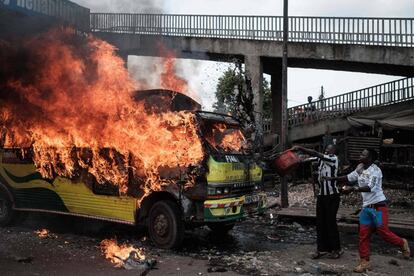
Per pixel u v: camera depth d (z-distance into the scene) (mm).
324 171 6824
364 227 6109
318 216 6820
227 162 7164
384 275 5867
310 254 6996
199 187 6969
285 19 11609
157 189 7285
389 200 12234
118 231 8719
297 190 14719
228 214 7051
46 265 6254
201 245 7676
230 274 5883
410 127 14078
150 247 7445
